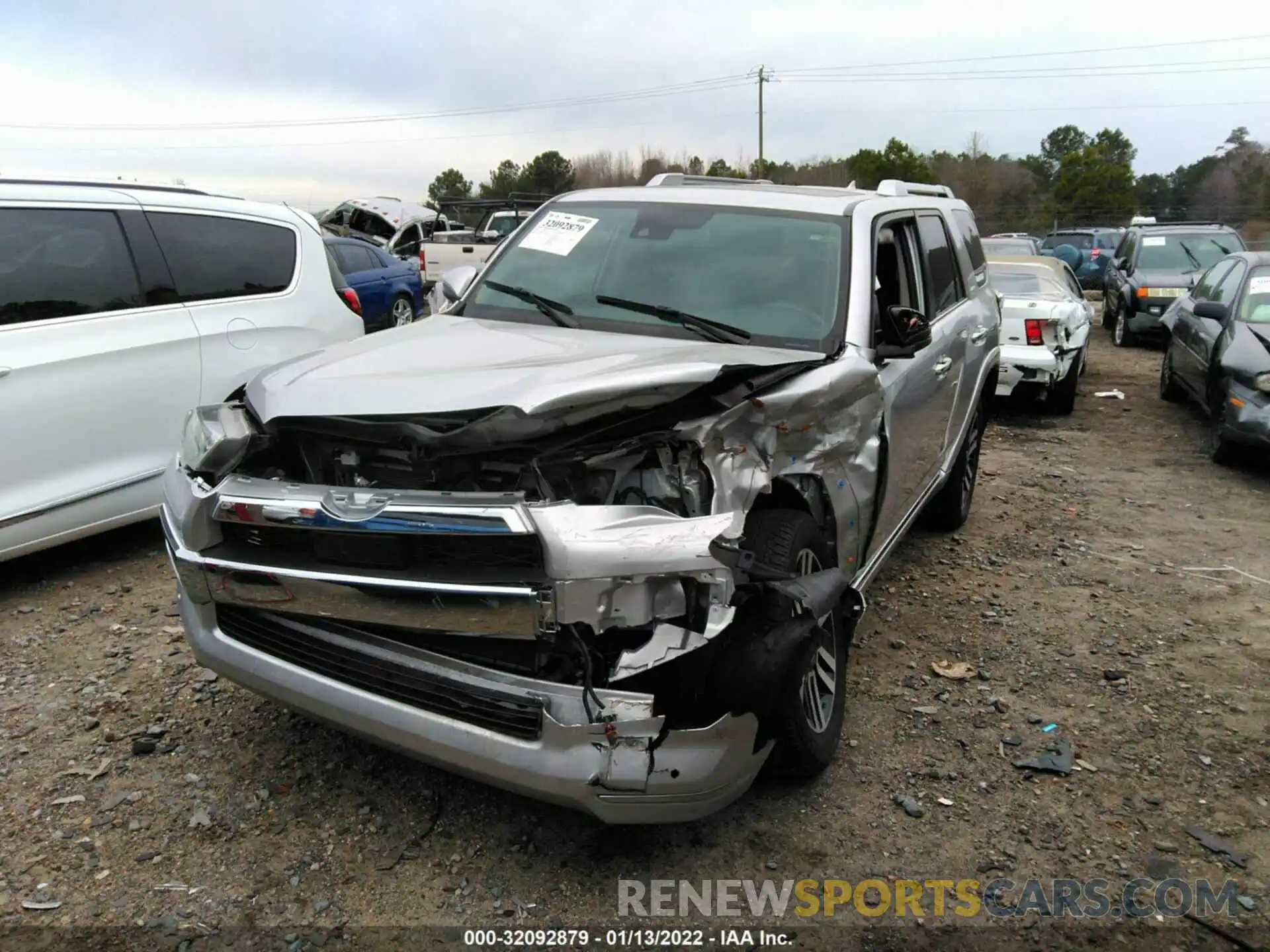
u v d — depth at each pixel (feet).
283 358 19.45
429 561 8.58
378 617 8.65
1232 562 18.52
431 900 8.98
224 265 18.78
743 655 8.57
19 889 8.93
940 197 19.25
